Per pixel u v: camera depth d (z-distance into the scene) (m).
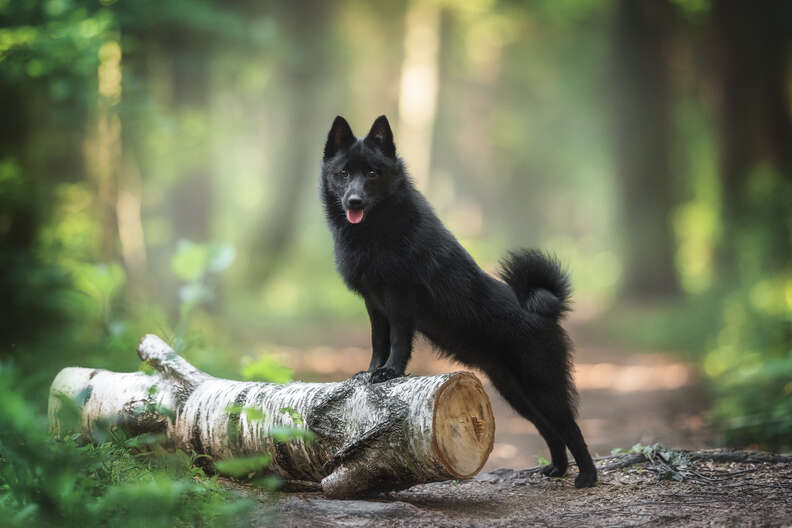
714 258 28.30
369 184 6.36
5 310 11.40
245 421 6.00
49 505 4.65
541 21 41.59
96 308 12.29
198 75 19.09
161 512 4.66
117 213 16.98
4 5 12.41
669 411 12.74
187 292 11.08
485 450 5.61
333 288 35.03
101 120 15.70
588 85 43.84
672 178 31.53
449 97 52.88
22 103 13.54
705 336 20.69
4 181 12.44
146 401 6.38
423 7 40.53
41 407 7.92
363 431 5.57
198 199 21.16
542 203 64.12
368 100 44.50
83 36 12.50
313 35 28.70
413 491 6.54
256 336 21.72
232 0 20.45
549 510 5.75
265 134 35.62
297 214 33.53
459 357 6.80
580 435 6.64
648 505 5.78
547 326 6.60
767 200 22.23
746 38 28.05
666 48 31.72
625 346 23.33
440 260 6.42
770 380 11.88
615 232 32.31
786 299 18.61
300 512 5.27
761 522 5.20
